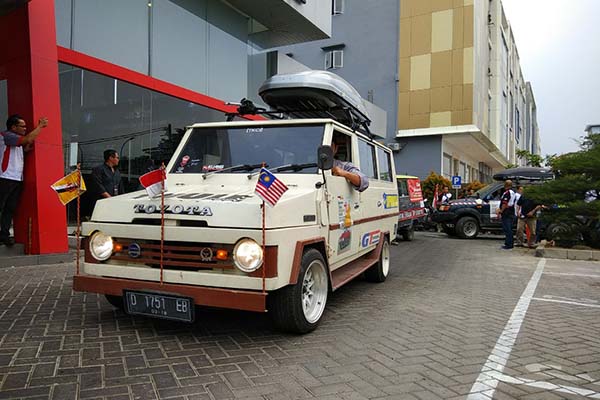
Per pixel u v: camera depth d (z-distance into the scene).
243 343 3.98
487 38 32.16
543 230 13.17
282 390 3.07
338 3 28.66
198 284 3.78
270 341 4.05
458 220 15.80
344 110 6.21
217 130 5.37
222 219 3.71
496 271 8.65
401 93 27.08
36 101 7.26
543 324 4.92
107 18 10.10
